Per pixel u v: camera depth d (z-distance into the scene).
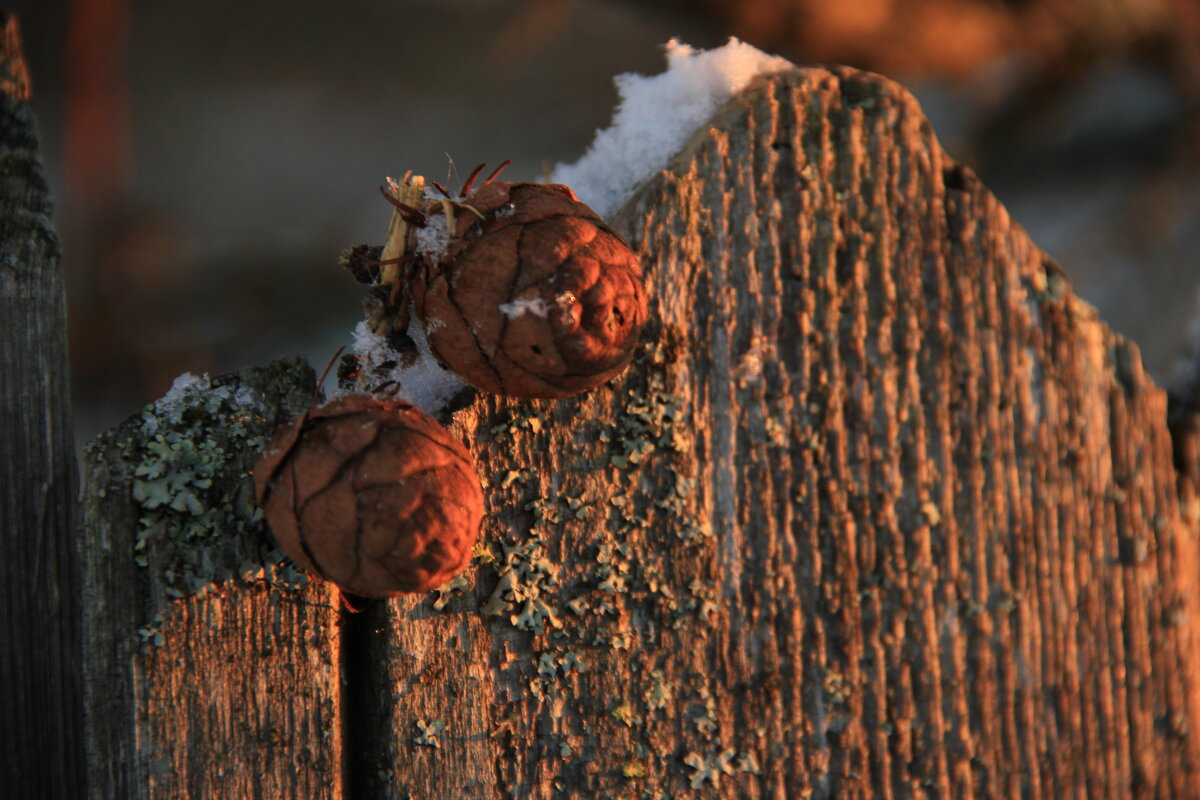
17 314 0.68
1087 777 0.70
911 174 0.69
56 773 0.68
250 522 0.67
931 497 0.69
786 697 0.69
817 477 0.69
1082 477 0.70
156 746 0.66
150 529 0.66
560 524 0.68
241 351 1.81
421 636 0.67
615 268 0.65
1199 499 0.71
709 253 0.68
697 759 0.68
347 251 0.66
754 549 0.68
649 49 2.22
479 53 2.33
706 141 0.68
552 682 0.68
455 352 0.65
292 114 2.35
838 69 0.69
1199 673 0.71
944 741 0.69
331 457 0.65
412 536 0.65
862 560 0.69
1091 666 0.70
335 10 2.37
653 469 0.68
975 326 0.69
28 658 0.68
